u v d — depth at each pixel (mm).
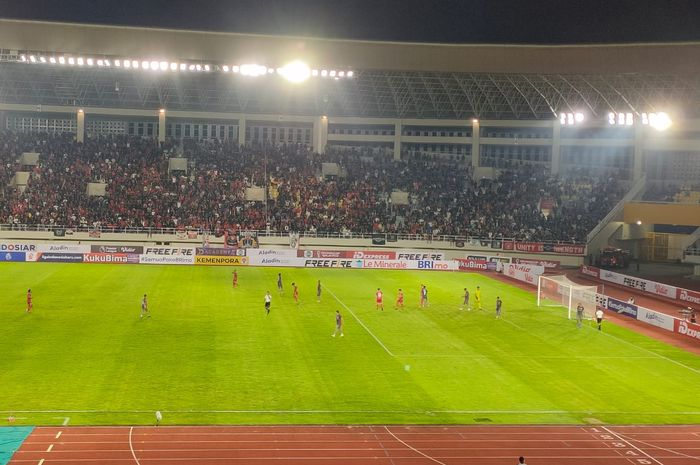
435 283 76000
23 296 58844
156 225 91188
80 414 31859
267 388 36469
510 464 28422
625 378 40938
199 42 77812
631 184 101125
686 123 95938
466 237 93875
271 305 58625
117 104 106375
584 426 33000
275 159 105250
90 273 73438
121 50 77688
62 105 105500
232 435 30172
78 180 96062
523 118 108125
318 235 92688
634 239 98062
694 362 45094
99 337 45656
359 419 32625
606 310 63344
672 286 75062
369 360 42594
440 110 108938
